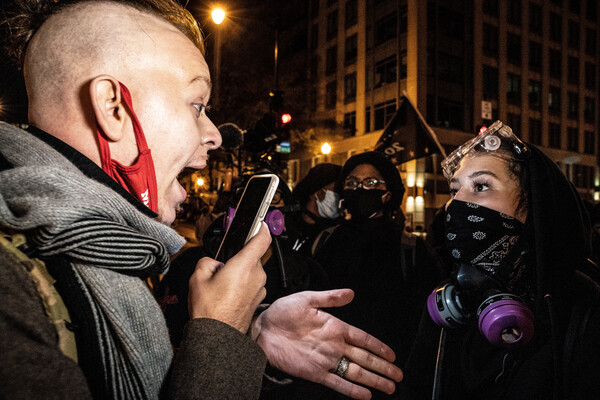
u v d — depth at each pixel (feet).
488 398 3.85
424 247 6.77
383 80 77.46
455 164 4.39
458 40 75.92
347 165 7.94
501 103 80.74
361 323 6.16
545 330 3.65
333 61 89.86
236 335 2.47
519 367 3.69
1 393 1.47
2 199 1.84
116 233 2.03
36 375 1.56
